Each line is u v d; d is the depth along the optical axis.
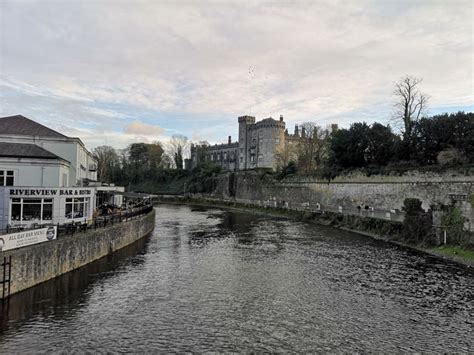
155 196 115.81
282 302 20.81
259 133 120.00
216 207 91.75
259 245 37.25
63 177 35.31
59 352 14.82
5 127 40.19
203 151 153.50
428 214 37.22
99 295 21.22
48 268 22.73
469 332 17.08
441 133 49.66
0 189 26.98
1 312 18.33
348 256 31.95
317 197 68.31
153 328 17.20
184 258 31.12
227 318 18.48
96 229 29.25
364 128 61.75
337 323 18.02
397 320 18.39
